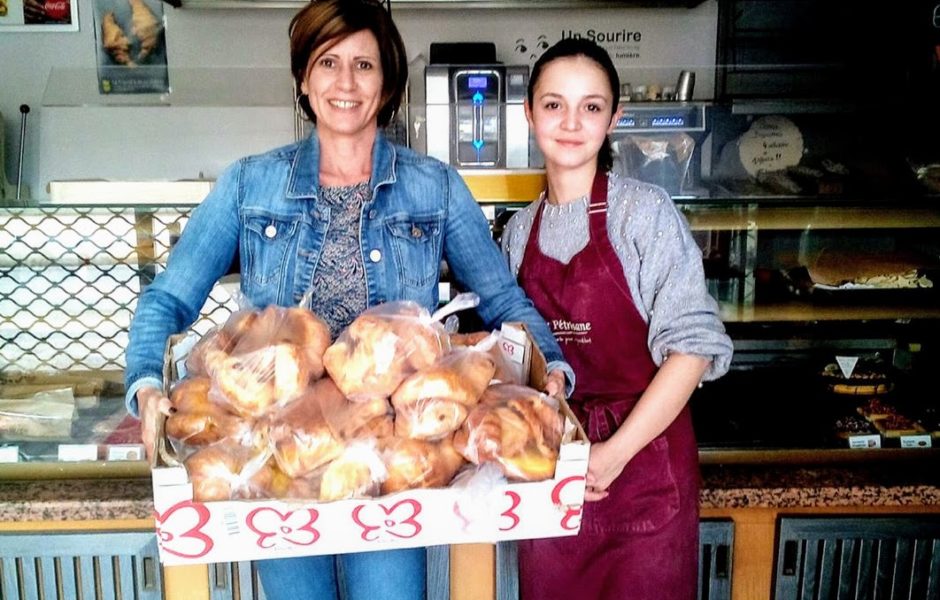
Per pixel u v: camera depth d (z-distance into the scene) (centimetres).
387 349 104
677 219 132
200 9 341
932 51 335
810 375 176
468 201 139
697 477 139
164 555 97
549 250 141
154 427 108
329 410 103
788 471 167
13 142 348
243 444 103
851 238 168
